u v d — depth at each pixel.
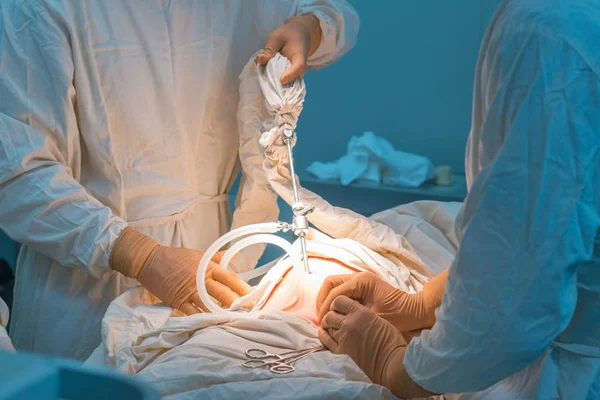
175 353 1.21
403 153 3.85
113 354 1.28
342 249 1.57
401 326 1.38
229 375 1.14
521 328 0.91
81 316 1.66
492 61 0.97
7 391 0.42
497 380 0.96
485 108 1.00
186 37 1.68
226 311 1.40
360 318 1.25
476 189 0.94
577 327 1.01
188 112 1.72
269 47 1.73
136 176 1.66
